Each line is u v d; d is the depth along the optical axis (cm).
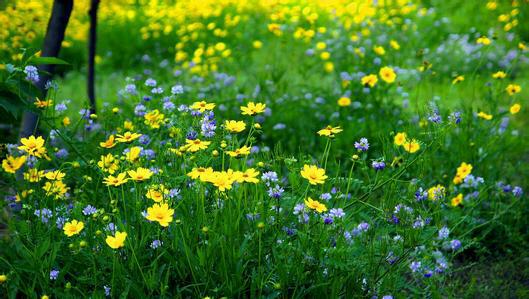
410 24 614
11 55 440
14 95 273
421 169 281
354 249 257
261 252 254
